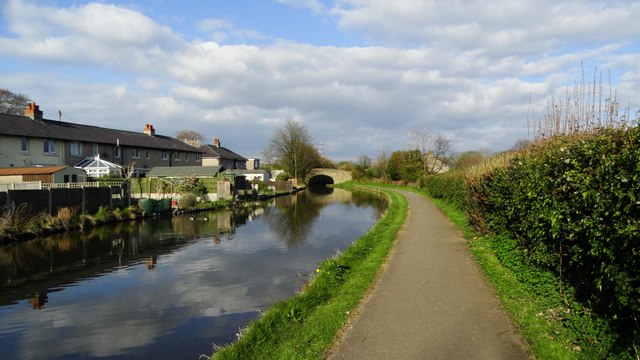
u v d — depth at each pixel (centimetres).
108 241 1997
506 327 670
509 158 1187
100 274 1402
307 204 4100
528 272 855
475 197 1440
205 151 7275
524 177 873
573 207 586
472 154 4716
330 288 961
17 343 872
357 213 3222
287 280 1288
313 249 1775
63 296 1173
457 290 880
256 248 1817
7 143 3562
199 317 992
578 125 891
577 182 561
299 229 2375
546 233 723
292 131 7975
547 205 679
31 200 2150
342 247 1809
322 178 9506
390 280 979
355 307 795
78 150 4312
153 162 5509
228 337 872
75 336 901
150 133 5997
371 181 7931
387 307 786
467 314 734
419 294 860
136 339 877
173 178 4069
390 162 7050
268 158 9662
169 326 943
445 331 662
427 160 6394
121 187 2898
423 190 5097
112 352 822
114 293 1194
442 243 1459
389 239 1573
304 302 851
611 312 563
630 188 454
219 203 3625
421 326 686
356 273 1077
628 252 461
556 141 845
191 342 854
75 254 1712
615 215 469
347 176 8844
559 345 573
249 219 2866
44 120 4191
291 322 752
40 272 1436
